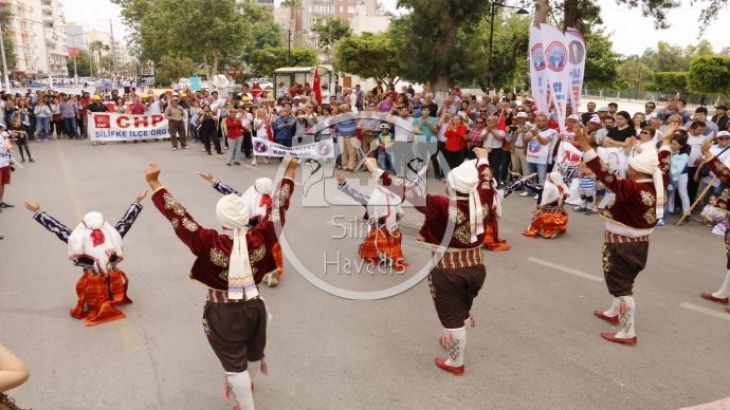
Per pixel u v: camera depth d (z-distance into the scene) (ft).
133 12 177.27
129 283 21.53
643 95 138.62
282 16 387.75
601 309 19.38
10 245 26.40
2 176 33.27
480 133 40.04
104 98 83.15
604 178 16.03
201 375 15.05
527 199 36.81
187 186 40.16
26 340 16.94
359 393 14.23
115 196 36.99
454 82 72.95
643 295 20.85
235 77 181.16
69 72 422.00
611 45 101.91
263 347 12.76
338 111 46.26
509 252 25.86
